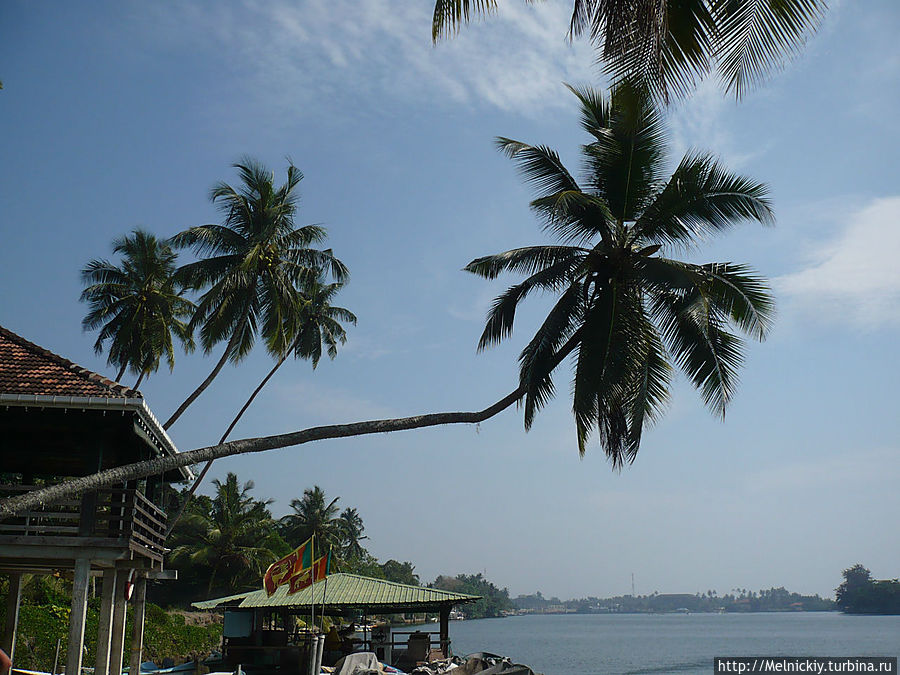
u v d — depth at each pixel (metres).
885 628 158.25
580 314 20.66
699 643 104.19
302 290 42.97
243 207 35.75
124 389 17.25
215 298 33.78
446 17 11.44
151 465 13.12
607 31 9.73
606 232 20.08
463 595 31.23
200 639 48.59
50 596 36.53
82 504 17.09
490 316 21.44
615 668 61.56
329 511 92.56
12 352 18.42
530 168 21.53
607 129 20.00
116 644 20.00
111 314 41.38
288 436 14.65
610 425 20.72
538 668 61.59
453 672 22.47
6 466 22.34
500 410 17.70
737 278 20.20
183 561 71.31
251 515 74.19
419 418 16.19
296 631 34.81
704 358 20.16
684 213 19.83
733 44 10.19
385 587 31.48
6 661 4.17
